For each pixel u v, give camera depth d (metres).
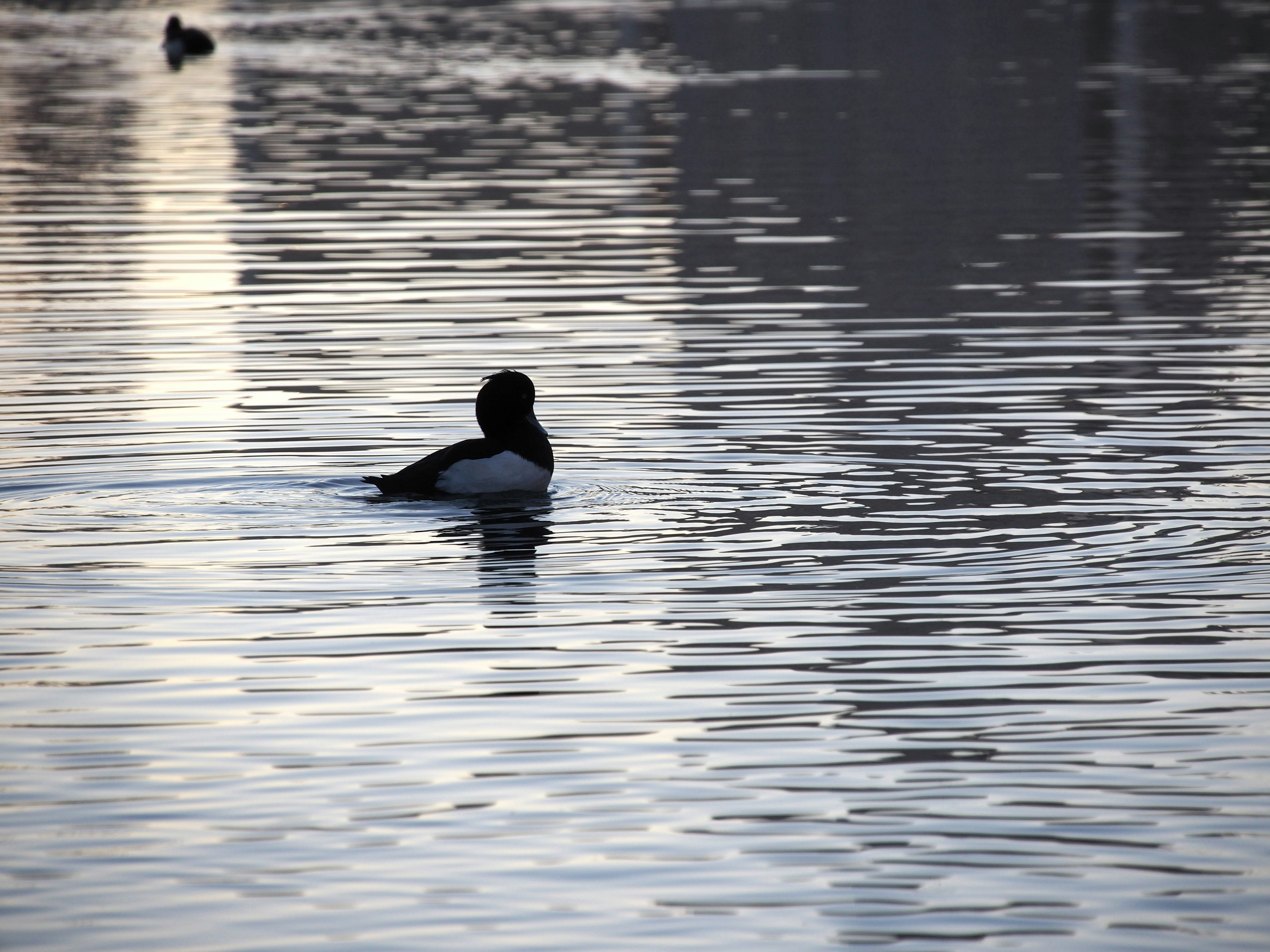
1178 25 64.44
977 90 47.12
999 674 10.23
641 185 33.09
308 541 13.16
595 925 7.38
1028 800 8.52
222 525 13.59
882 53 56.53
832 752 9.13
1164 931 7.30
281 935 7.33
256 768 9.00
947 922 7.38
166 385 18.44
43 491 14.49
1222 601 11.46
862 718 9.59
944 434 16.28
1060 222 29.05
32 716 9.73
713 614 11.38
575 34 63.75
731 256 26.41
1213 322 21.42
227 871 7.89
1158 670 10.26
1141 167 34.97
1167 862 7.88
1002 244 27.14
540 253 26.72
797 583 12.00
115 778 8.89
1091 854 7.96
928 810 8.42
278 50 59.81
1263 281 24.11
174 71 53.81
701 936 7.28
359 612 11.52
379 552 12.86
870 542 12.95
